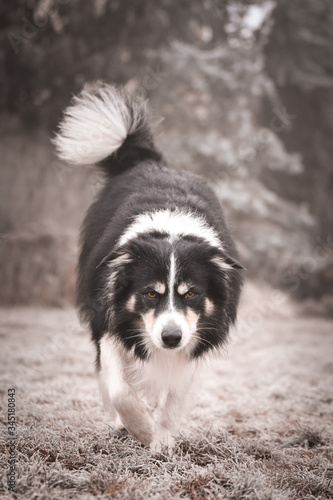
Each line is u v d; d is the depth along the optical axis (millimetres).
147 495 2533
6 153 13031
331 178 16531
